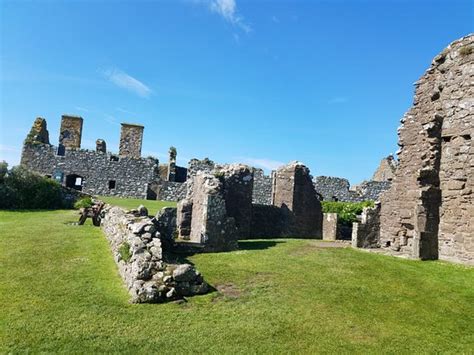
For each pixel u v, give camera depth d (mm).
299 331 7352
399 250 14727
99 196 34688
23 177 24797
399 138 15359
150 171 36594
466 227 12508
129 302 8250
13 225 16438
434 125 13523
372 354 6723
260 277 10258
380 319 8039
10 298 8242
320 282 9969
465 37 13234
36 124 37375
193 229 16328
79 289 8820
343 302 8766
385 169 44938
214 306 8312
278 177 21750
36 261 10750
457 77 13273
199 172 16203
